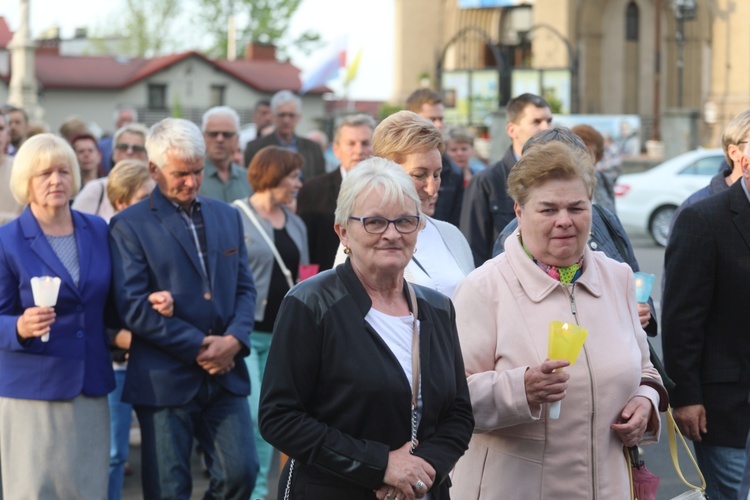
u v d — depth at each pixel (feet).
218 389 19.69
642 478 14.76
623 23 128.47
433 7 129.49
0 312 18.37
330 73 134.51
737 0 102.63
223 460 19.60
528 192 13.89
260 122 54.80
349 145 26.43
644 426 13.91
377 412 12.53
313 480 12.75
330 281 12.90
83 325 18.69
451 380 13.14
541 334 13.89
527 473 13.85
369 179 12.67
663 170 72.08
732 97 103.19
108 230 19.57
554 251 13.83
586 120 91.76
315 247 26.63
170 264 19.49
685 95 130.82
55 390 18.33
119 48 232.94
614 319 14.15
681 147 98.43
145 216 19.63
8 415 18.38
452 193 28.14
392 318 12.94
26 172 18.60
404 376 12.67
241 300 20.47
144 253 19.44
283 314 12.78
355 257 12.92
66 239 19.02
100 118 180.04
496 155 90.07
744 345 17.24
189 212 20.06
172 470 19.16
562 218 13.67
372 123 26.81
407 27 129.08
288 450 12.49
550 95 100.32
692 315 17.16
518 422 13.55
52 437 18.37
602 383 13.74
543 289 14.01
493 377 13.76
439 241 16.70
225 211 20.54
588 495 13.69
